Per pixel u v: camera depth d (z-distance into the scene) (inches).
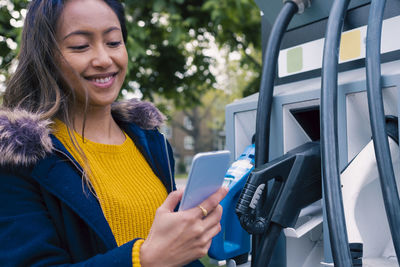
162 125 44.2
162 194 39.5
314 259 48.9
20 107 34.8
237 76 502.9
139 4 143.9
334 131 34.1
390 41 40.8
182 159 1198.3
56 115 35.9
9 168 30.3
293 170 41.8
